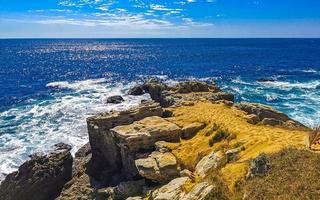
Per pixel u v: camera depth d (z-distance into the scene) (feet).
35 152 139.85
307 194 53.88
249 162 71.41
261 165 65.82
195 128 107.55
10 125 178.50
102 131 115.96
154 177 87.66
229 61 497.87
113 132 108.88
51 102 230.48
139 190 89.25
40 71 424.46
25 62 550.77
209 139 98.73
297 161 64.08
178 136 105.40
